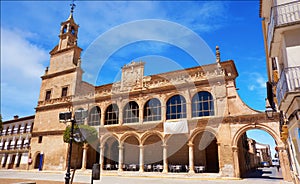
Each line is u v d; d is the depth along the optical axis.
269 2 13.37
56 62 38.50
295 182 14.50
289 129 12.46
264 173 30.09
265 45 16.94
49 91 37.34
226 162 21.67
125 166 27.45
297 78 9.17
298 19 9.88
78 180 19.50
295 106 9.66
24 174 26.98
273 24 10.81
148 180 19.97
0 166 43.00
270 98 18.06
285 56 10.05
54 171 29.78
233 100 23.23
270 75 20.06
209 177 21.33
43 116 35.59
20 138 45.09
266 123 20.94
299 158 11.98
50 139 33.12
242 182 18.19
